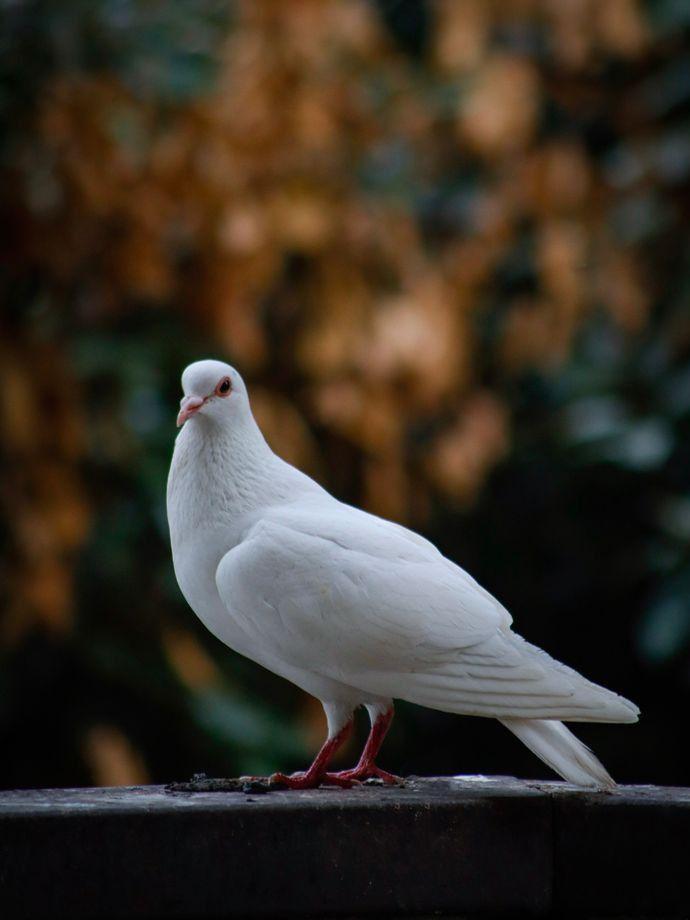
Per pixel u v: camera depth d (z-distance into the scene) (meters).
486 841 6.55
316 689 7.08
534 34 16.52
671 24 16.14
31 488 12.57
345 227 13.97
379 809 6.43
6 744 14.41
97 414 13.29
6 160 12.82
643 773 17.69
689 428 15.58
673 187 15.67
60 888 6.13
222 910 6.25
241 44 13.90
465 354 14.74
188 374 7.20
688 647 15.20
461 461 14.48
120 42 13.36
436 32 16.22
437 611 6.80
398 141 15.07
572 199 15.29
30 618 12.66
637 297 15.40
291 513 7.09
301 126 13.70
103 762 13.40
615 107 16.52
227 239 13.13
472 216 15.48
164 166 13.05
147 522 13.53
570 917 6.65
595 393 15.84
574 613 18.17
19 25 12.77
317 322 13.95
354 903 6.39
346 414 13.77
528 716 6.64
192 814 6.24
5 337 12.70
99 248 12.97
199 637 14.26
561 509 17.42
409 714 16.73
